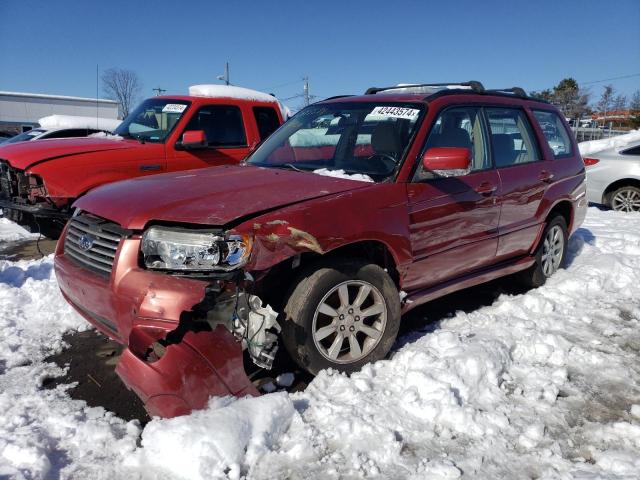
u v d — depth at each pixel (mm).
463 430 2756
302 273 3090
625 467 2465
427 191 3611
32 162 5828
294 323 3039
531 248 4914
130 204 3070
